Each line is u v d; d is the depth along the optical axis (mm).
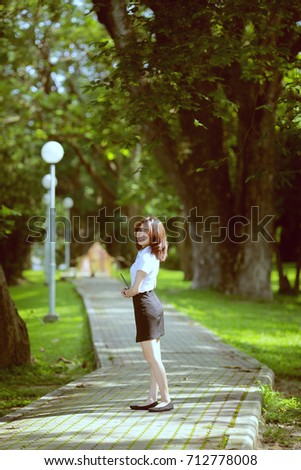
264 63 16453
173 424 9469
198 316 27391
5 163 46438
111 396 11703
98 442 8609
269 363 17109
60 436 8977
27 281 51500
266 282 34844
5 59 25609
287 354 18859
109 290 40562
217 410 10297
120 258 64812
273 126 15492
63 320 27609
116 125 34062
